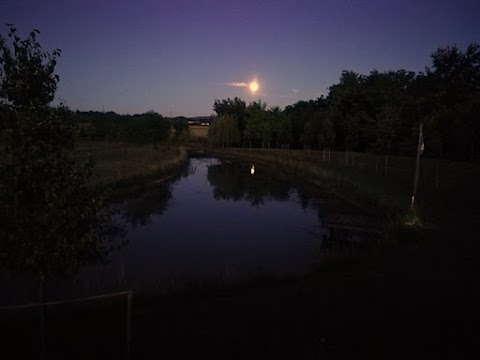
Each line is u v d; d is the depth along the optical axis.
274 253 16.62
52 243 5.53
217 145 83.44
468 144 36.09
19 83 5.29
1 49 5.38
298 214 24.31
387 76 68.25
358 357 6.23
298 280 11.58
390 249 14.30
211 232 19.86
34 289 10.45
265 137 68.50
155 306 9.34
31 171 5.28
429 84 58.12
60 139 5.77
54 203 5.37
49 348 6.82
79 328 7.79
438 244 14.45
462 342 6.78
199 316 8.39
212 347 6.76
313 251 16.98
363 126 55.72
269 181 38.66
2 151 5.23
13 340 7.19
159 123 52.59
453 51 56.62
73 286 11.23
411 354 6.33
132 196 27.88
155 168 37.97
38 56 5.63
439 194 24.80
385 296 9.30
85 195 5.88
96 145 55.78
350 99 60.72
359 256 13.73
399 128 42.03
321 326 7.58
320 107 86.19
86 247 5.98
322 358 6.21
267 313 8.42
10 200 5.27
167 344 6.92
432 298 9.07
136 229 20.08
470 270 11.32
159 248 16.97
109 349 6.76
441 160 37.91
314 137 59.94
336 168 40.00
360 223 18.83
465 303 8.70
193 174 43.59
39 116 5.47
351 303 8.88
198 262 15.30
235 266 14.85
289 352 6.46
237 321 7.99
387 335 7.09
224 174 44.28
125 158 44.75
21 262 5.47
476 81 55.44
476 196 23.72
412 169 34.88
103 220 6.36
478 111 34.22
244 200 28.81
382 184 29.14
